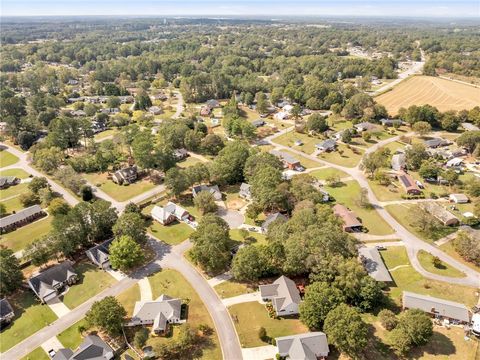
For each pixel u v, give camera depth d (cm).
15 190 13375
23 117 18962
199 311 7831
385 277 8506
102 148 15962
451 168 13862
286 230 9312
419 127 17412
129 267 9181
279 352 6681
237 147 14225
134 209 11225
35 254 8775
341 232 8962
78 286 8606
